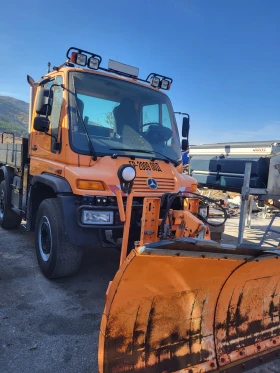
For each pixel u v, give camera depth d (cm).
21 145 540
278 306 291
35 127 421
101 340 208
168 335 235
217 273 238
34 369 256
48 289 402
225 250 212
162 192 409
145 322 224
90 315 344
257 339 274
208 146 722
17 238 615
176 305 236
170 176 429
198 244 198
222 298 259
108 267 489
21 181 545
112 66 491
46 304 363
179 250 199
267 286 279
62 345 289
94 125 427
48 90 433
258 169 544
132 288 207
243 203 518
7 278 427
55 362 266
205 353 248
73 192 372
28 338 296
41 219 439
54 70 470
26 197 514
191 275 226
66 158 399
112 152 413
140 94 488
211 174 673
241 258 224
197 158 733
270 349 270
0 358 266
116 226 374
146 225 319
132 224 390
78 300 377
